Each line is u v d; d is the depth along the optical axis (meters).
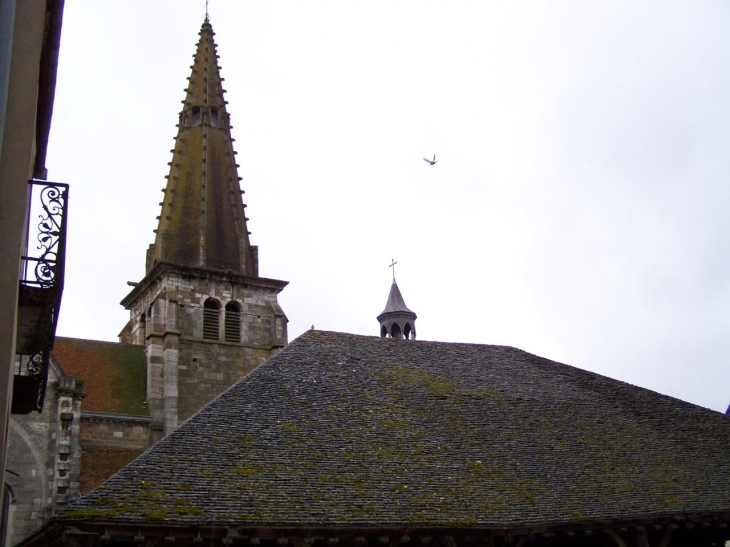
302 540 15.98
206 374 42.47
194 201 47.00
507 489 18.92
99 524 14.54
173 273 43.66
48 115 12.98
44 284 11.10
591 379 27.36
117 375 41.00
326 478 17.64
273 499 16.44
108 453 37.44
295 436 19.00
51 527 14.79
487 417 22.48
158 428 39.47
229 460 17.48
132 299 46.81
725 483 21.67
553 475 20.12
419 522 16.73
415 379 23.83
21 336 12.12
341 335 25.77
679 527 21.03
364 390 22.19
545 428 22.67
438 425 21.28
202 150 48.69
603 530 18.78
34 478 32.03
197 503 15.74
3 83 9.08
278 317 45.31
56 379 33.56
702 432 24.64
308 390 21.33
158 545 16.34
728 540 22.75
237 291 45.12
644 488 20.44
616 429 23.67
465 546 17.58
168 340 41.62
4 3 9.28
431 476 18.72
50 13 11.02
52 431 32.81
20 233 9.18
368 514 16.64
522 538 18.02
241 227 47.22
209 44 52.72
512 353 28.56
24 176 9.33
